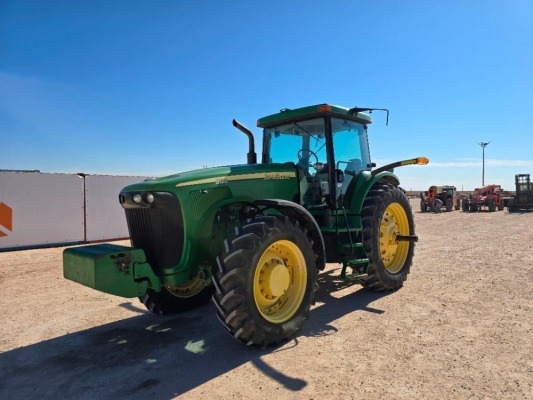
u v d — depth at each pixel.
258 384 2.79
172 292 4.40
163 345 3.55
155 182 3.46
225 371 3.01
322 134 4.84
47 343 3.65
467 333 3.62
